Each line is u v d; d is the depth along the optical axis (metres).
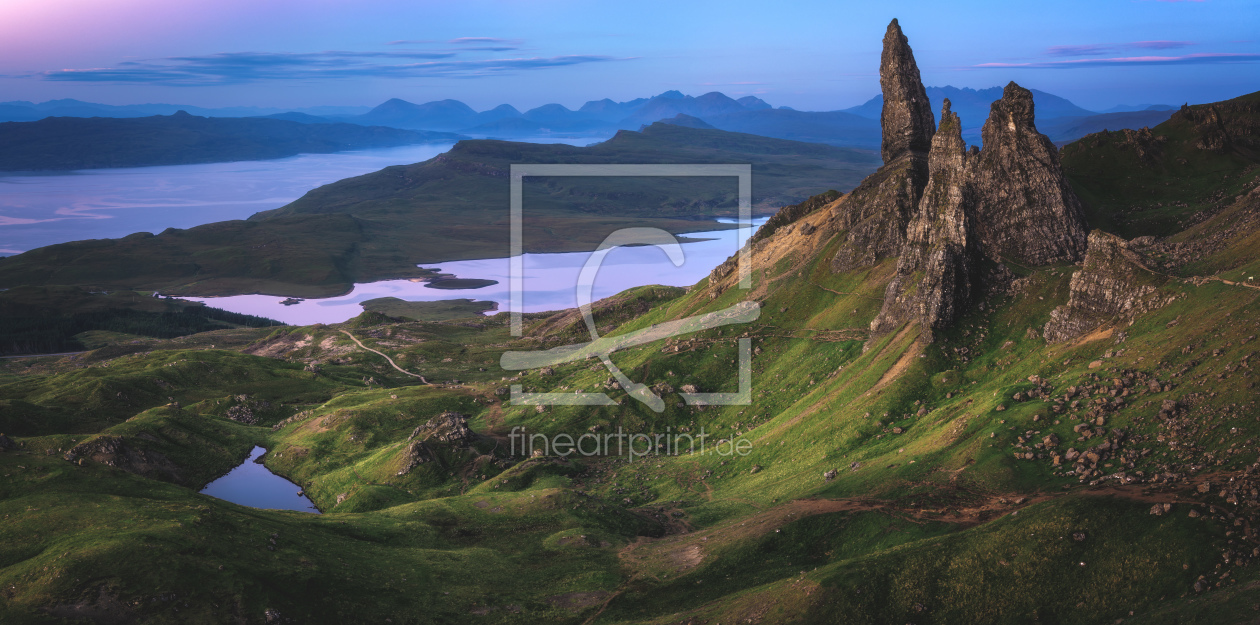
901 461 119.31
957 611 81.81
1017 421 110.94
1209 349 102.50
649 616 95.88
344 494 172.25
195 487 186.12
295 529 113.88
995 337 156.38
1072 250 168.75
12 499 111.69
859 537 102.38
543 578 108.00
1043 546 82.62
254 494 183.00
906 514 102.31
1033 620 77.94
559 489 136.62
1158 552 76.81
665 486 153.75
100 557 93.12
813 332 199.88
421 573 107.25
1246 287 110.00
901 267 182.75
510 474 162.12
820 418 156.62
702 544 113.06
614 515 130.12
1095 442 99.19
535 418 198.38
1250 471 79.62
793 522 109.44
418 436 185.00
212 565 95.31
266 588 94.19
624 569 109.12
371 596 99.25
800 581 90.69
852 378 166.38
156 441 194.00
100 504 110.62
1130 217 183.75
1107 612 75.19
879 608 84.06
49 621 85.19
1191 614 67.62
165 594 89.50
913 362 156.25
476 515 131.00
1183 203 187.50
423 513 131.00
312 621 91.69
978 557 85.00
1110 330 128.38
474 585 105.62
